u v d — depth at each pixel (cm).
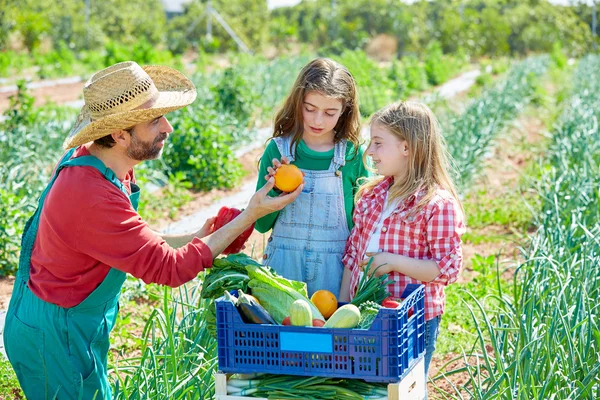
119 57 3159
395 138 391
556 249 583
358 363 325
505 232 920
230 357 338
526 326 440
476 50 4556
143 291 683
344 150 434
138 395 402
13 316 375
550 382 413
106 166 363
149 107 358
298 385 333
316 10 6062
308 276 434
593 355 434
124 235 353
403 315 326
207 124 1164
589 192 784
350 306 339
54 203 353
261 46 5188
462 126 1245
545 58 3609
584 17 5853
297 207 433
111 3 5006
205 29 5125
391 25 4775
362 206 414
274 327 331
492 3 5916
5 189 879
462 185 1048
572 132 1212
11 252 757
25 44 3716
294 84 414
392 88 2256
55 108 1692
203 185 1127
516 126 1592
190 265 364
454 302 658
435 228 386
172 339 414
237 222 384
